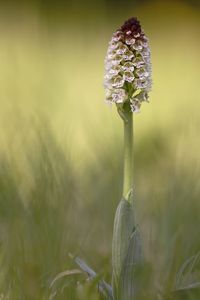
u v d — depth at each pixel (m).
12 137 0.82
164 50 2.21
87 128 0.94
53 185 0.73
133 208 0.62
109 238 0.75
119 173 0.81
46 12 2.01
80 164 0.87
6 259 0.66
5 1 2.19
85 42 1.95
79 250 0.70
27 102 1.11
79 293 0.63
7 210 0.73
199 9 2.44
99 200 0.79
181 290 0.63
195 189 0.77
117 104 0.62
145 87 0.61
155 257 0.70
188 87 1.65
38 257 0.68
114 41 0.61
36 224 0.69
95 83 1.68
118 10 2.05
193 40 2.30
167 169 0.84
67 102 1.17
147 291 0.65
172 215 0.73
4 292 0.64
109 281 0.68
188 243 0.70
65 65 1.75
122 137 0.96
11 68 1.30
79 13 2.07
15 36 1.98
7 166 0.76
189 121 0.97
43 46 1.58
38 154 0.77
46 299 0.63
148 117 1.31
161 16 2.43
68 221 0.73
